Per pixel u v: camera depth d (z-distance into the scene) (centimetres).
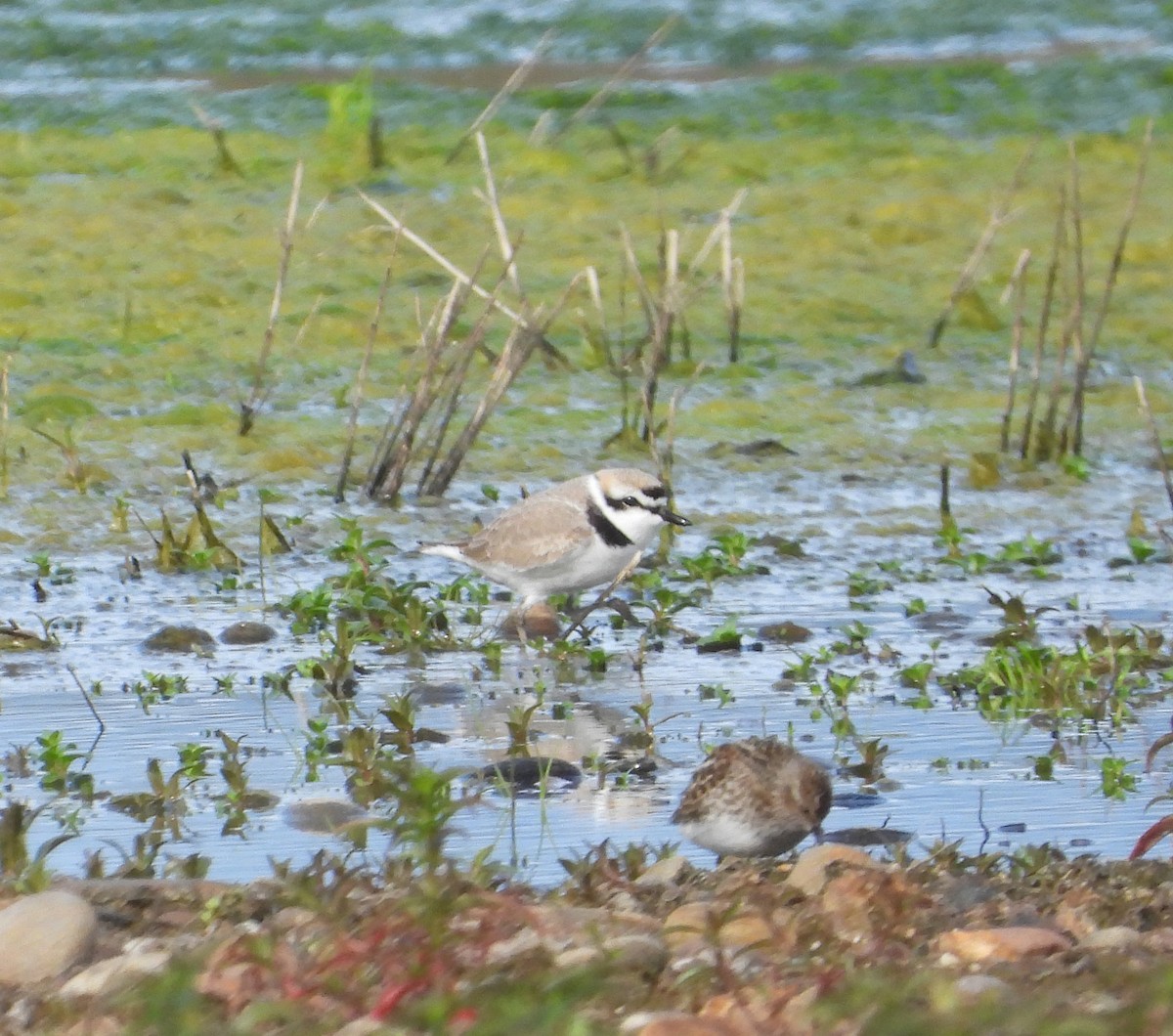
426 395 1595
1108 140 2650
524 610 1330
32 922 716
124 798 977
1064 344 1719
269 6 3170
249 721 1117
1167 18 3312
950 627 1312
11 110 2616
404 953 640
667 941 729
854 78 2891
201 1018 588
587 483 1315
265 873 880
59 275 2055
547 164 2466
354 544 1395
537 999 582
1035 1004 573
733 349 1920
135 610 1339
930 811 974
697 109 2722
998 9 3306
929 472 1686
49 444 1683
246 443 1705
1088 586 1413
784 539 1512
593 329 1961
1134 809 978
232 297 2014
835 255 2203
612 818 967
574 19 3142
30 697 1156
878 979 630
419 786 678
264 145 2498
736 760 920
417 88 2791
